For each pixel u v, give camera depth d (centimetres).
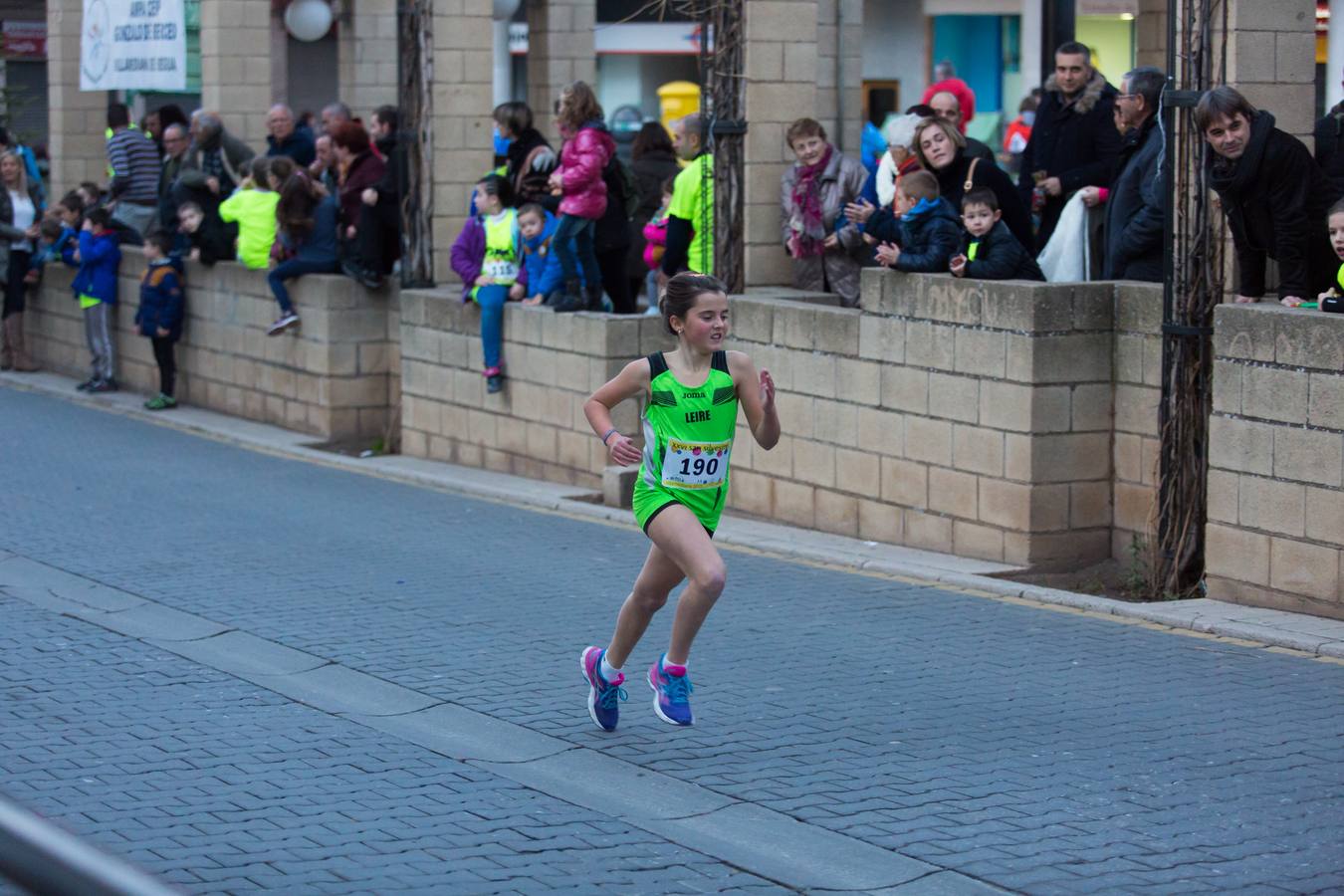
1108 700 1567
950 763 1397
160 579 2148
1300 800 1287
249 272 3612
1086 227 2323
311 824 1270
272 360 3566
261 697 1638
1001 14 5781
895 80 6050
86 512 2619
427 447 3206
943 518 2238
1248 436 1881
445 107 3272
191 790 1351
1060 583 2075
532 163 2980
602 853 1212
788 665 1712
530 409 2920
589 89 2750
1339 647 1697
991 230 2150
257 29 4019
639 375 1438
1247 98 1986
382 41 4669
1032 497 2098
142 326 3834
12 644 1841
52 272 4450
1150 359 2067
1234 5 1966
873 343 2322
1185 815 1258
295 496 2788
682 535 1419
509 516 2603
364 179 3378
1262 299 1992
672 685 1477
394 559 2267
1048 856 1180
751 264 2823
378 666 1734
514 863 1188
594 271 2827
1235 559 1912
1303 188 1880
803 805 1304
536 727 1527
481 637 1847
